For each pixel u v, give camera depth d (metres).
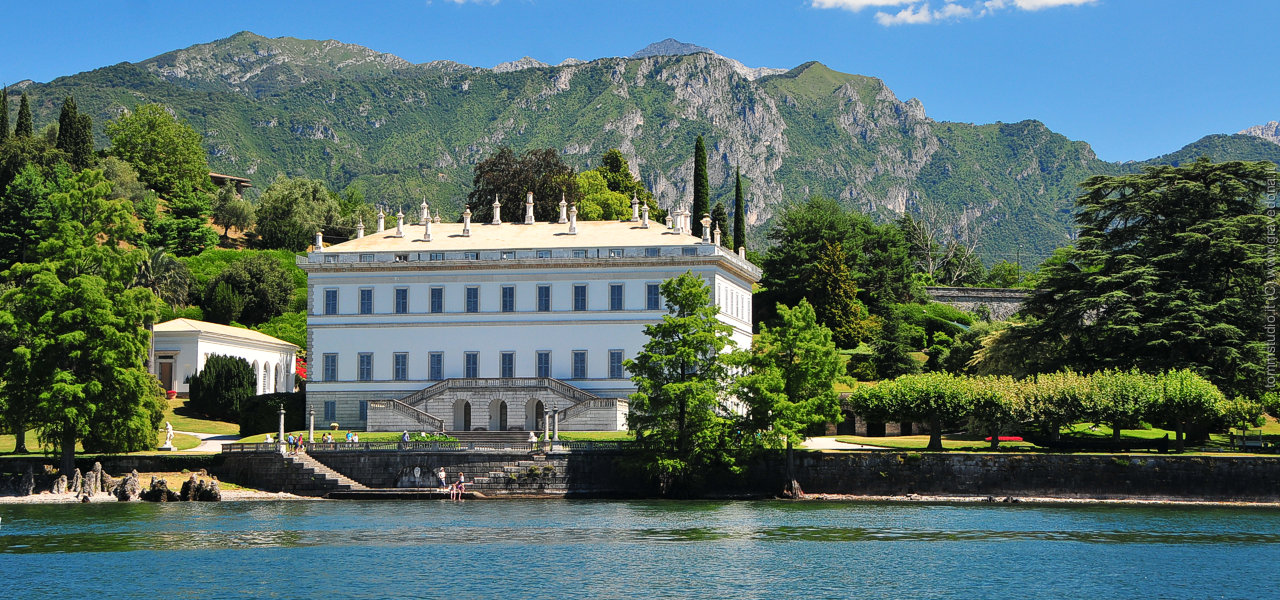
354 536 75.31
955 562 67.88
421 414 113.19
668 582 62.50
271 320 168.75
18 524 80.00
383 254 122.38
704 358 97.94
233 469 97.81
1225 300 109.56
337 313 122.25
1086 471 92.75
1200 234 112.50
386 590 60.31
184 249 197.50
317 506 90.44
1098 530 78.94
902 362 146.50
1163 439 101.69
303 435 110.88
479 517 83.94
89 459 97.19
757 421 96.31
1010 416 99.56
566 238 124.88
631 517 84.00
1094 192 123.88
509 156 188.38
